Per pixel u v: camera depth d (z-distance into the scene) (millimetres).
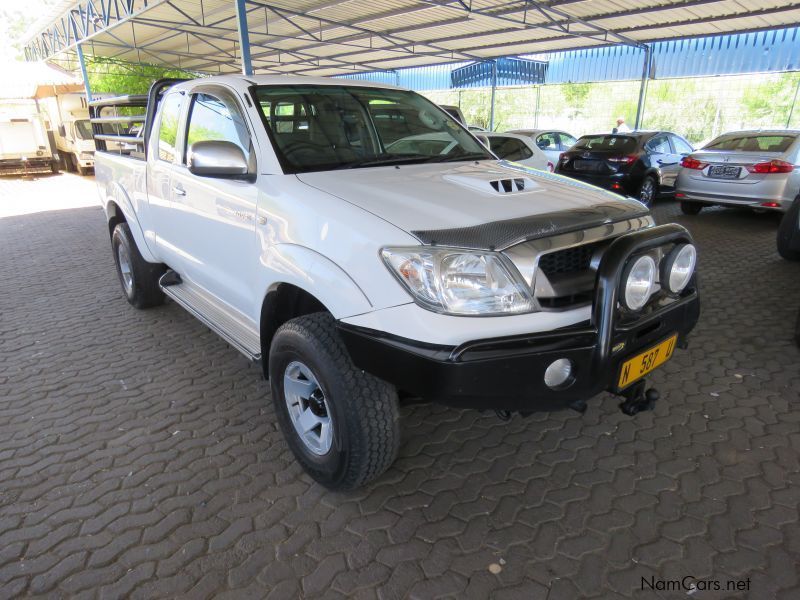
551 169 8969
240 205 2805
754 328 4359
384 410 2256
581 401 2211
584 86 23688
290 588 2043
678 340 2496
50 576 2100
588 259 2270
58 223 9750
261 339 2773
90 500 2525
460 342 1941
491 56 18328
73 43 15422
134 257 4684
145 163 4051
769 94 19141
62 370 3852
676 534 2275
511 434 3023
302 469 2744
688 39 14102
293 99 3049
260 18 14094
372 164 2908
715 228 8281
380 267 2049
